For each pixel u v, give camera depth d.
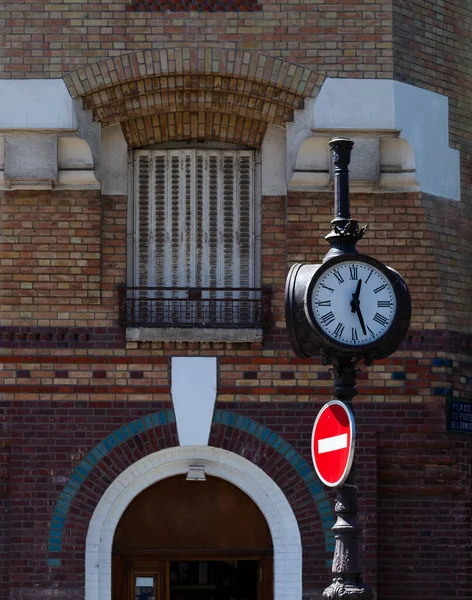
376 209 15.30
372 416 15.08
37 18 15.04
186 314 15.22
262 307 15.13
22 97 14.87
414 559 15.12
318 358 15.09
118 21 15.05
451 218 15.62
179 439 14.88
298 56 15.12
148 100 15.15
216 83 15.08
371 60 15.19
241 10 15.16
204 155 15.59
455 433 15.23
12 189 15.02
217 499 15.27
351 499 10.42
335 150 11.05
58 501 14.73
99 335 14.96
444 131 15.66
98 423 14.87
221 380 15.00
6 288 14.96
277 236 15.32
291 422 14.98
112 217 15.23
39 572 14.61
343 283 10.72
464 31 16.09
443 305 15.33
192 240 15.47
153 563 15.15
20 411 14.85
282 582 14.92
